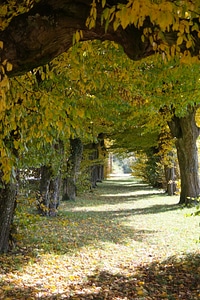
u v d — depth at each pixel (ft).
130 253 30.58
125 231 41.39
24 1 12.24
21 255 27.35
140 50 11.79
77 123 15.31
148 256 29.50
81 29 11.58
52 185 49.55
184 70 24.47
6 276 22.03
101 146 113.09
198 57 11.00
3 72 10.45
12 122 14.60
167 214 54.54
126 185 134.72
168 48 11.16
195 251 29.99
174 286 21.35
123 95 27.12
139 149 102.01
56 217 48.96
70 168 75.05
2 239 27.14
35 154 25.91
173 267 25.43
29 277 22.50
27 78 15.55
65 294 19.65
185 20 9.77
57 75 17.85
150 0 9.02
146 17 10.68
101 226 44.62
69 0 11.21
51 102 14.90
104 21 11.27
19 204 29.50
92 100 20.84
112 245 33.45
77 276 23.52
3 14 11.95
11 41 11.16
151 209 61.87
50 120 15.08
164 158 79.15
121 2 10.91
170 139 72.69
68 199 76.74
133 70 24.76
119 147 96.37
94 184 124.36
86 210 62.49
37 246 30.58
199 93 29.66
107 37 12.12
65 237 35.63
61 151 49.29
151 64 25.27
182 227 43.50
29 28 11.06
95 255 29.48
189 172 60.95
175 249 31.65
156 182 113.70
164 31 10.44
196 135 60.49
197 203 59.26
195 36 10.80
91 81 20.81
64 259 27.53
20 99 15.46
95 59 20.76
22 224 29.35
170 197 81.56
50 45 11.64
